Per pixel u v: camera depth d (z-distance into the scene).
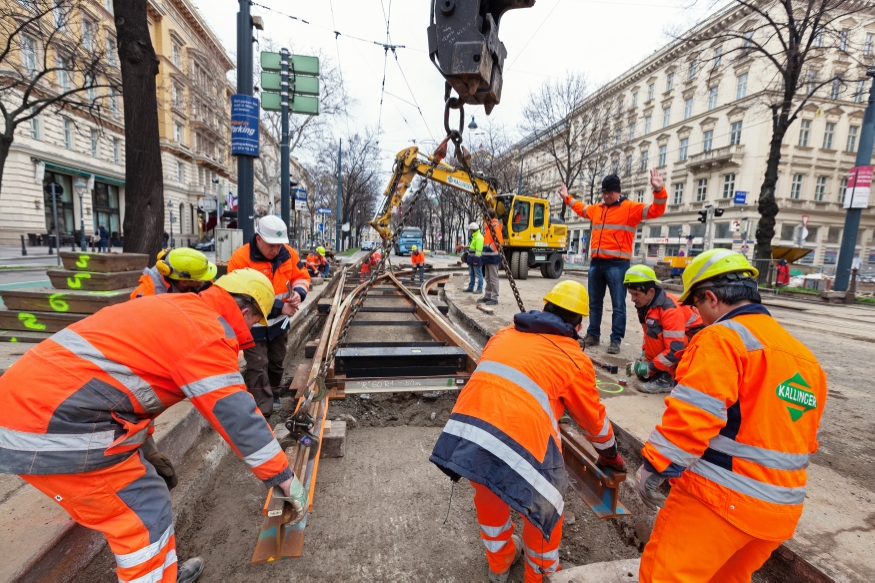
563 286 2.10
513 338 2.03
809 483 2.68
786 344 1.45
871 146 12.70
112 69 17.05
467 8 1.84
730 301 1.59
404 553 2.41
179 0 37.56
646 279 3.87
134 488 1.61
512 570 2.31
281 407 4.25
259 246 3.68
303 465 2.50
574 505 2.96
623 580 1.97
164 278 2.76
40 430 1.42
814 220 32.75
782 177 31.55
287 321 3.93
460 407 1.90
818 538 2.14
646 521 2.56
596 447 2.21
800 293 13.73
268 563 2.31
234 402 1.64
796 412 1.41
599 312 5.80
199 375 1.60
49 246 24.48
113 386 1.51
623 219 5.30
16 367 1.49
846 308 11.30
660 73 38.62
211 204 38.62
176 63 39.28
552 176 53.19
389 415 4.23
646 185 41.03
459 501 2.89
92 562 2.15
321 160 36.88
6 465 1.40
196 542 2.48
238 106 7.03
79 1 15.02
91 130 31.12
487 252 8.92
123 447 1.55
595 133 34.31
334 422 3.58
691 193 36.69
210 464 3.13
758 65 29.66
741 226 32.31
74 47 14.38
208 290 1.89
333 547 2.44
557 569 2.06
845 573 1.89
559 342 1.96
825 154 31.81
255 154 7.26
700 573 1.51
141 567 1.60
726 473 1.44
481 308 8.20
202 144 49.56
